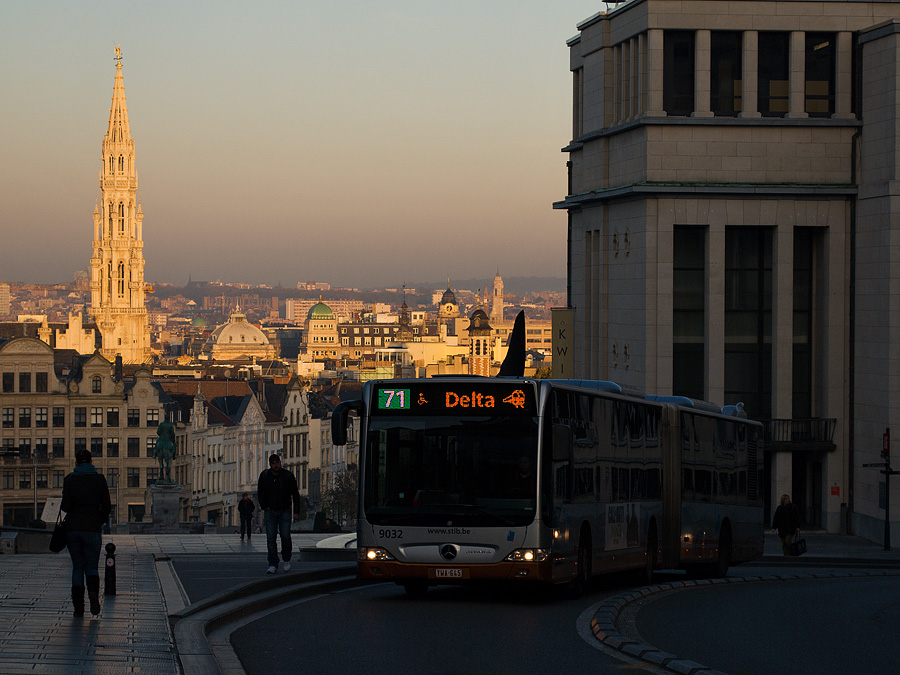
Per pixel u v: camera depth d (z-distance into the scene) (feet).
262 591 158.92
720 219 359.46
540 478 149.48
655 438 198.39
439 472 150.71
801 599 173.06
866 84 357.61
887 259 345.31
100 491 122.72
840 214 361.51
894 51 345.51
